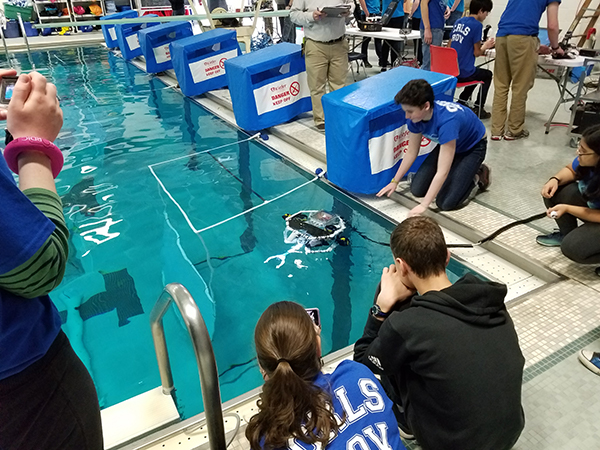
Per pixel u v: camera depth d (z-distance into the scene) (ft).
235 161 16.81
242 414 6.68
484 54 17.92
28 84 2.84
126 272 11.02
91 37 47.60
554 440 5.98
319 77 17.39
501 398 4.70
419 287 5.64
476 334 4.80
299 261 11.05
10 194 2.26
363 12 27.07
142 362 8.54
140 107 24.11
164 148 18.38
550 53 16.21
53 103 2.95
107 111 23.54
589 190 8.47
